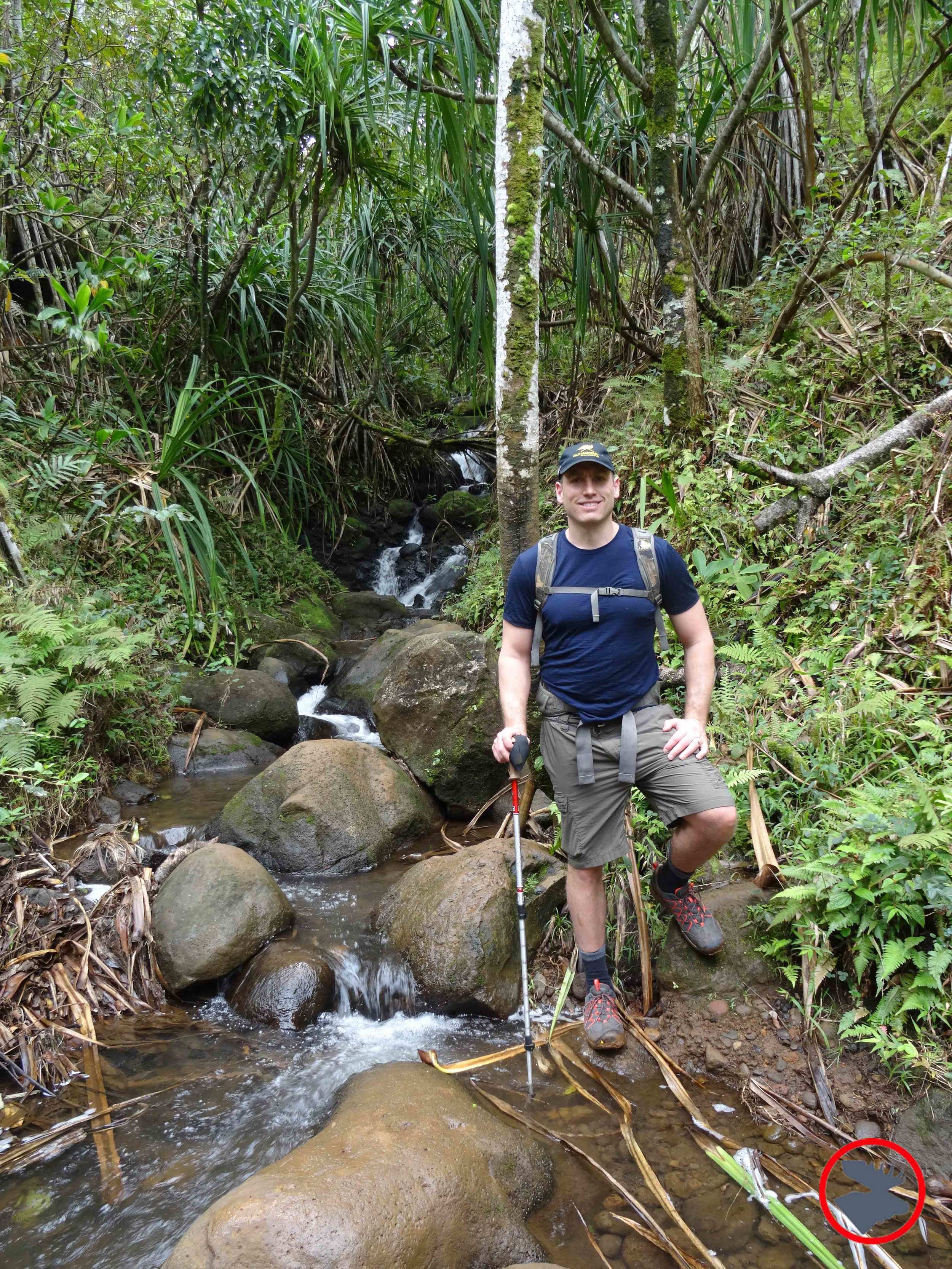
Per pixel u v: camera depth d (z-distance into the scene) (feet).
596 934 7.50
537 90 9.36
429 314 29.84
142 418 18.99
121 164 18.75
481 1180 5.71
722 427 13.02
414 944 8.67
